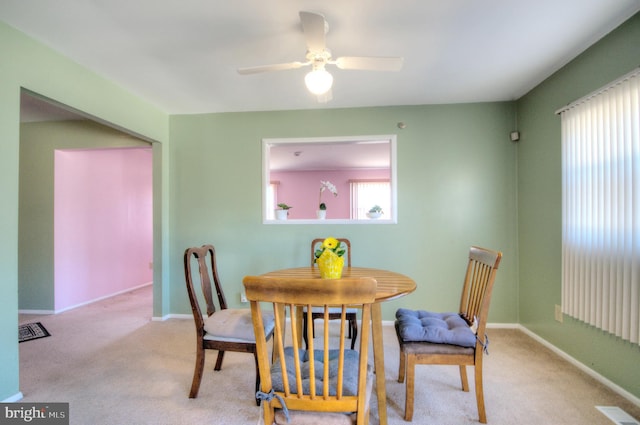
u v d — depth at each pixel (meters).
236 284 3.30
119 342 2.67
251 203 3.30
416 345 1.62
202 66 2.32
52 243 3.60
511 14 1.73
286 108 3.23
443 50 2.10
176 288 3.36
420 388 1.94
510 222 3.02
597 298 1.95
